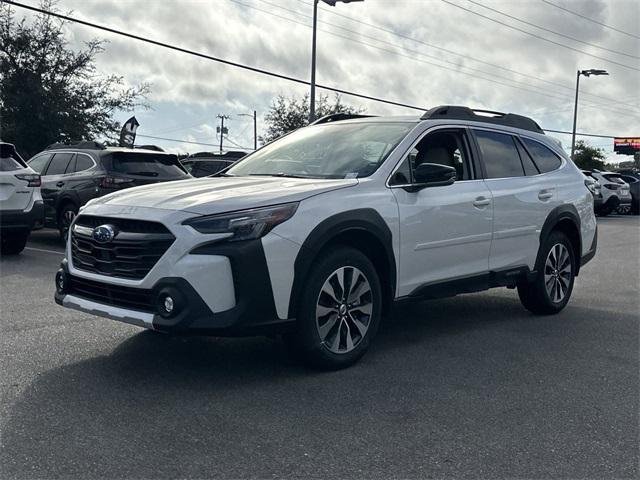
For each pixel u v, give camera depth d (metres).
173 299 4.07
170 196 4.57
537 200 6.50
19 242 10.31
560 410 4.18
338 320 4.75
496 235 6.03
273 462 3.36
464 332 6.14
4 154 9.91
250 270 4.20
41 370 4.67
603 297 8.11
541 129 7.21
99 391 4.28
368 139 5.61
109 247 4.45
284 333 4.48
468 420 3.97
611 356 5.41
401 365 5.02
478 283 5.93
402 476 3.25
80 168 11.55
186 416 3.90
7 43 24.06
